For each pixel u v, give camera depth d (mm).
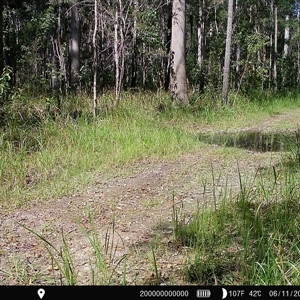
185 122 13695
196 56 30031
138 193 6480
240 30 23203
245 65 20625
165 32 22703
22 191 6324
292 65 31484
